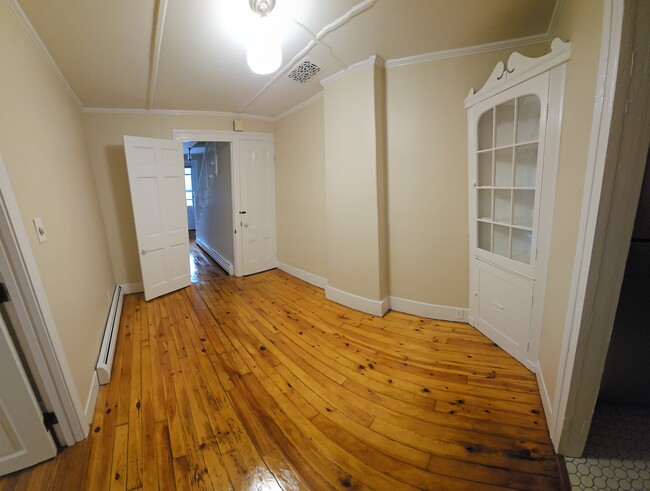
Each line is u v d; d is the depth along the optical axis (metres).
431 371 1.94
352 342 2.35
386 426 1.51
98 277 2.63
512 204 1.98
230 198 4.30
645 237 1.33
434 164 2.46
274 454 1.36
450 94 2.32
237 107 3.66
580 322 1.14
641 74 0.92
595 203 1.05
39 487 1.23
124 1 1.54
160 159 3.42
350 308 3.02
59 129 2.12
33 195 1.42
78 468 1.31
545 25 1.91
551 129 1.62
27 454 1.31
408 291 2.78
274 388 1.83
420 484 1.20
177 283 3.72
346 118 2.69
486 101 2.07
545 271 1.72
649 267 1.34
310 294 3.51
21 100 1.45
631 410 1.49
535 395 1.67
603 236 1.05
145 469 1.30
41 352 1.32
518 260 1.98
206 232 6.18
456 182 2.40
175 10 1.63
